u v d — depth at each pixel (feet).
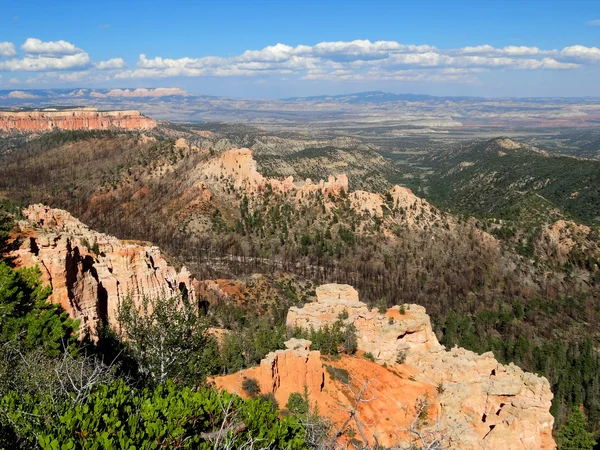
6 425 69.72
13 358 101.09
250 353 219.61
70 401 79.61
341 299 264.11
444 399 206.49
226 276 487.20
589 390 350.64
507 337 438.40
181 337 134.21
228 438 76.59
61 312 156.35
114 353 154.30
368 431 176.86
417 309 260.01
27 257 174.60
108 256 226.58
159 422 73.51
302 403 167.73
